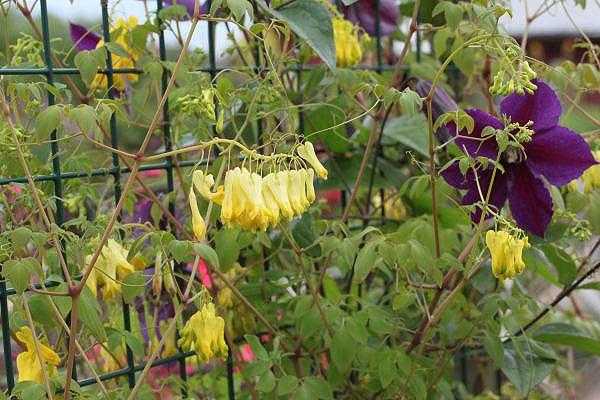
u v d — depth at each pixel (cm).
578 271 92
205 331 75
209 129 92
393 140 107
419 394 87
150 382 99
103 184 92
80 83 96
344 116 96
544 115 82
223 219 69
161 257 77
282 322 93
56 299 76
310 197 70
